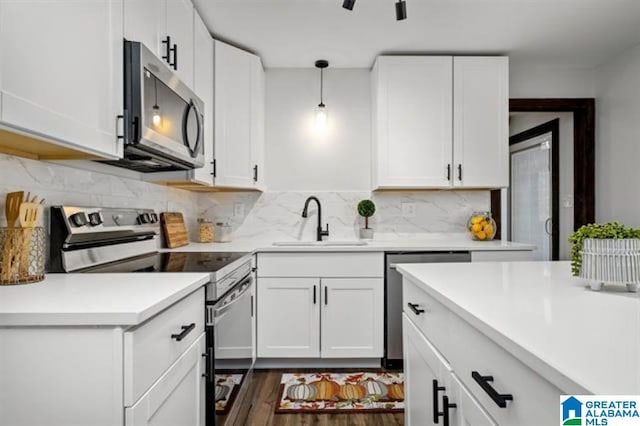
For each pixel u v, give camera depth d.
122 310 0.89
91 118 1.25
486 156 2.99
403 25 2.58
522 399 0.68
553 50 2.99
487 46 2.92
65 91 1.12
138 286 1.19
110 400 0.88
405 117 2.98
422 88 2.98
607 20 2.54
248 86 2.91
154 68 1.56
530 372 0.66
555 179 3.85
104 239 1.73
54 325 0.88
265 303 2.68
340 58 3.10
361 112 3.30
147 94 1.50
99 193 1.84
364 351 2.70
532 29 2.65
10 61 0.92
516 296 1.02
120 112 1.41
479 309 0.89
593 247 1.07
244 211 3.27
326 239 3.27
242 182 2.84
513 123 4.79
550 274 1.36
